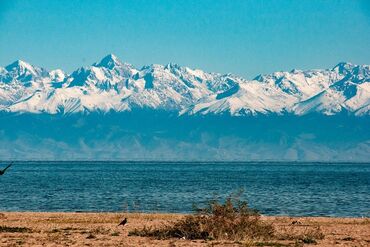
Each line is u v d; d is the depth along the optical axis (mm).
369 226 113312
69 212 150000
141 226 106312
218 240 85250
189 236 88250
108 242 83875
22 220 119312
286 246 81188
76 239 87375
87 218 124500
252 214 88938
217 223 87688
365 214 160375
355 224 118188
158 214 137125
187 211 164000
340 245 83500
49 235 92125
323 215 156750
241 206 90375
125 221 108000
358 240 89312
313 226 112250
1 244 81188
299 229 105000
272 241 86312
